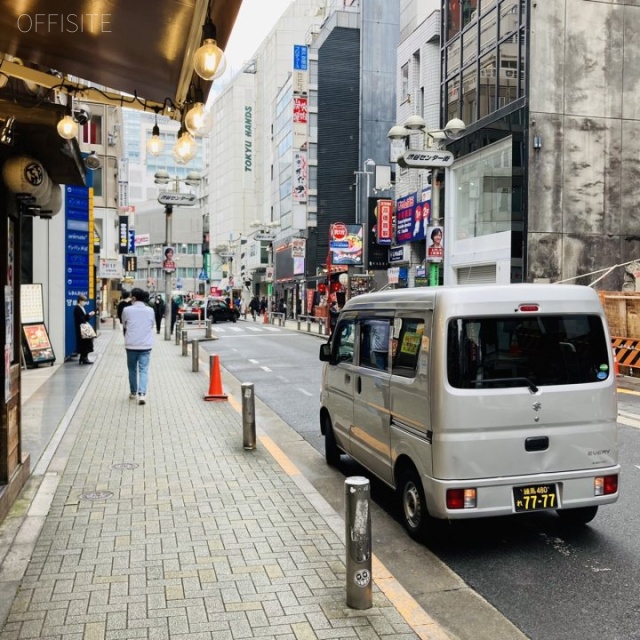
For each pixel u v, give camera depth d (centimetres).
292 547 502
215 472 720
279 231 6719
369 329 664
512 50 2408
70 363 1812
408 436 547
